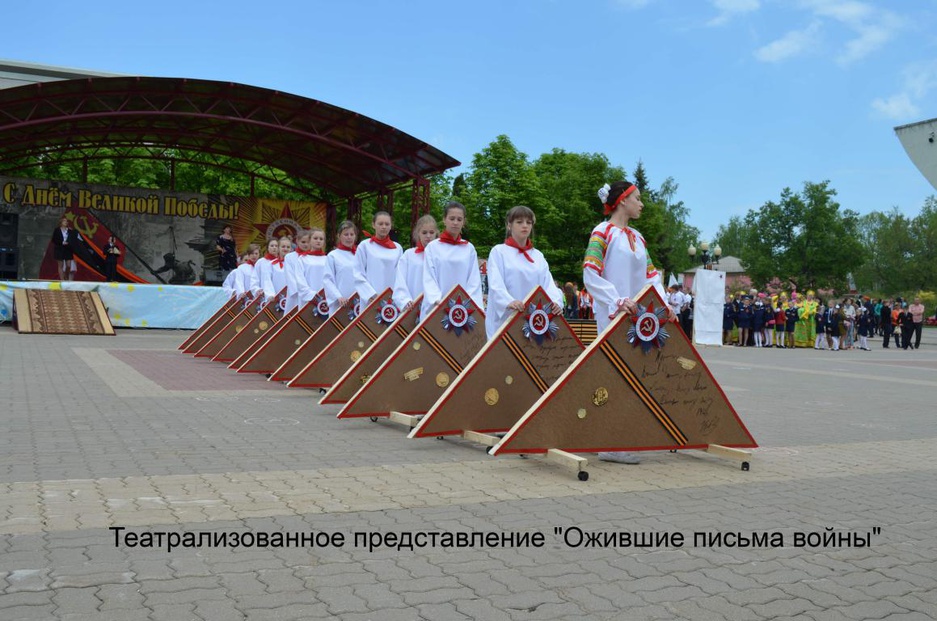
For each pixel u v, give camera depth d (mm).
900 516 4812
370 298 9805
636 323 5957
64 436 6586
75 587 3240
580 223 50812
